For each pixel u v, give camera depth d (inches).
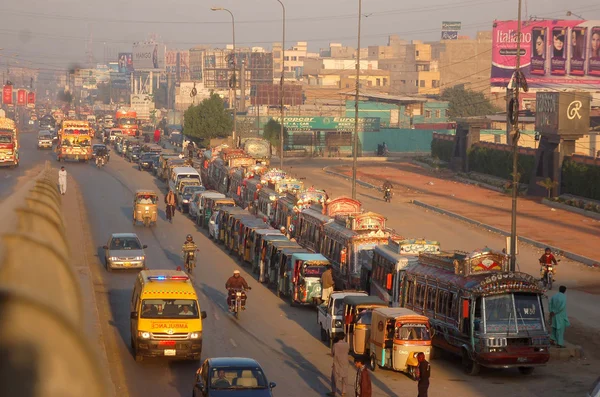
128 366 1920.5
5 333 245.4
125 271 3179.1
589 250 3740.2
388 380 1894.7
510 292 1939.0
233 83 6796.3
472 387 1844.2
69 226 4188.0
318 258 2723.9
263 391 1504.7
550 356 2113.7
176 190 5270.7
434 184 6825.8
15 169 6924.2
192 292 2006.6
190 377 1847.9
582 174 5359.3
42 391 248.2
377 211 5073.8
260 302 2810.0
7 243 353.4
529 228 4424.2
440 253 2329.0
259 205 4365.2
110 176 6811.0
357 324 2081.7
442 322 2071.9
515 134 2551.7
